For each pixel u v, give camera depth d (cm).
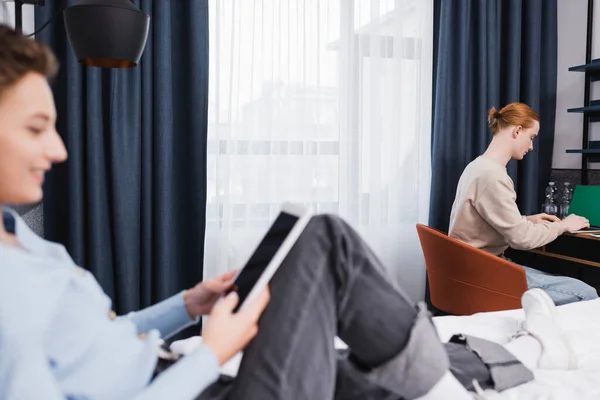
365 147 333
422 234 268
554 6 354
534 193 354
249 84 310
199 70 293
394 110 335
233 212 314
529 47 348
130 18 180
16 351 69
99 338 84
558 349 147
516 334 157
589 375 139
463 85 336
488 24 338
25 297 72
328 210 329
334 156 328
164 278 294
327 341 97
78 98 275
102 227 286
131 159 285
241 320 92
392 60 333
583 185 339
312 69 320
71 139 275
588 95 342
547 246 312
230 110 305
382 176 339
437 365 101
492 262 242
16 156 75
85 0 179
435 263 263
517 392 130
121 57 183
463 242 256
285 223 99
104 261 287
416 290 352
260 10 309
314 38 318
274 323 95
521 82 354
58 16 272
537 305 167
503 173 266
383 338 100
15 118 75
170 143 291
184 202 304
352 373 108
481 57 338
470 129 346
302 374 93
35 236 92
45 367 71
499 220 262
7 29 78
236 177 312
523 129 274
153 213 295
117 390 84
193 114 295
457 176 341
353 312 100
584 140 345
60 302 80
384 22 331
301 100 319
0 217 84
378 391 108
